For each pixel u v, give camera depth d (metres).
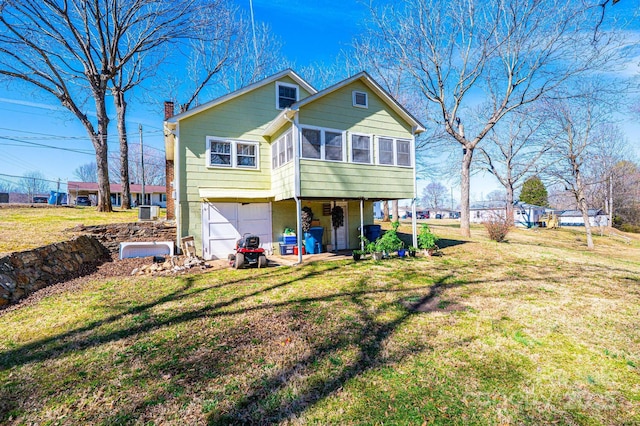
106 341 4.06
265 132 11.80
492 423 2.52
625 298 5.99
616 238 27.78
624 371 3.34
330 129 10.51
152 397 2.87
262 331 4.36
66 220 12.70
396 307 5.42
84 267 8.66
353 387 3.01
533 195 47.84
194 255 9.98
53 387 3.04
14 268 6.30
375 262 9.84
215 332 4.32
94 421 2.56
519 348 3.84
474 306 5.49
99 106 16.89
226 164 11.48
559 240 23.94
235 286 6.83
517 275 8.02
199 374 3.26
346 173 10.69
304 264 9.59
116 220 13.13
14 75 15.34
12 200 44.44
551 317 4.93
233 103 11.64
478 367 3.39
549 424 2.52
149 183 50.25
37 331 4.41
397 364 3.44
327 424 2.51
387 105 11.65
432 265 9.32
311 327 4.50
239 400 2.81
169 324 4.62
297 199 9.84
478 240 15.67
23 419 2.60
